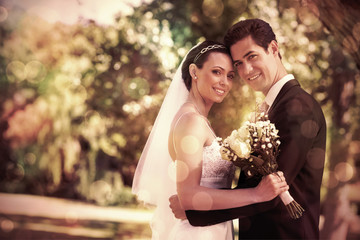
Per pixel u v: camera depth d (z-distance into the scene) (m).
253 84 3.09
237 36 3.06
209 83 3.10
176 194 3.09
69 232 9.70
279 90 3.00
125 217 12.33
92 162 14.45
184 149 2.83
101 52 8.92
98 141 13.39
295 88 2.94
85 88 11.29
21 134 14.77
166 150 3.27
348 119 7.53
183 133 2.87
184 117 2.93
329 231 7.67
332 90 7.38
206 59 3.11
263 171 2.71
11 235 9.12
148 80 9.52
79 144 14.35
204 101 3.22
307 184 2.85
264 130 2.66
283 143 2.76
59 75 12.79
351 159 7.84
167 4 7.68
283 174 2.72
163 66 8.12
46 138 14.30
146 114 10.89
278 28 6.80
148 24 7.90
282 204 2.79
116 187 14.83
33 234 9.25
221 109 7.03
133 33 8.21
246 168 2.78
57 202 14.13
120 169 15.14
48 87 13.23
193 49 3.22
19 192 15.30
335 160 7.74
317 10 3.17
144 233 9.96
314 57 7.03
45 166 14.82
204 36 6.95
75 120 13.38
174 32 7.52
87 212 12.74
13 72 14.19
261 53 3.03
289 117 2.79
